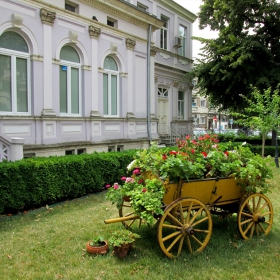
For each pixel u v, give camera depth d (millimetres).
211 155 4402
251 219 4559
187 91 20031
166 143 16562
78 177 6855
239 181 4441
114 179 7965
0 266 3607
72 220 5316
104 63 10922
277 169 11617
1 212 5387
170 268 3568
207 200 4305
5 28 7828
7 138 6727
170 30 18516
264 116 11008
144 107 12656
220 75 16250
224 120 60688
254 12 16516
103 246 3930
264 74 15539
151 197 3764
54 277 3357
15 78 8188
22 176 5688
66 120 9375
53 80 9016
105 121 10773
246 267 3680
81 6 9797
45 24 8695
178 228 3834
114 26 11258
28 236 4559
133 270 3516
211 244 4309
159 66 17031
